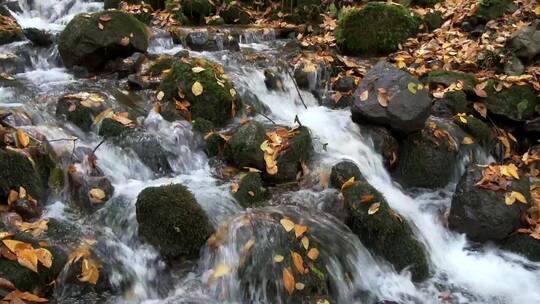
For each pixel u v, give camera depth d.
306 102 5.36
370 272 3.74
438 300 3.70
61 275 3.28
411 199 4.45
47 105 4.46
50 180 3.80
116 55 5.19
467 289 3.80
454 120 4.88
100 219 3.69
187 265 3.56
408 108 4.45
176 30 6.01
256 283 3.46
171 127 4.33
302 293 3.43
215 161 4.27
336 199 3.90
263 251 3.51
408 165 4.57
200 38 5.86
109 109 4.32
